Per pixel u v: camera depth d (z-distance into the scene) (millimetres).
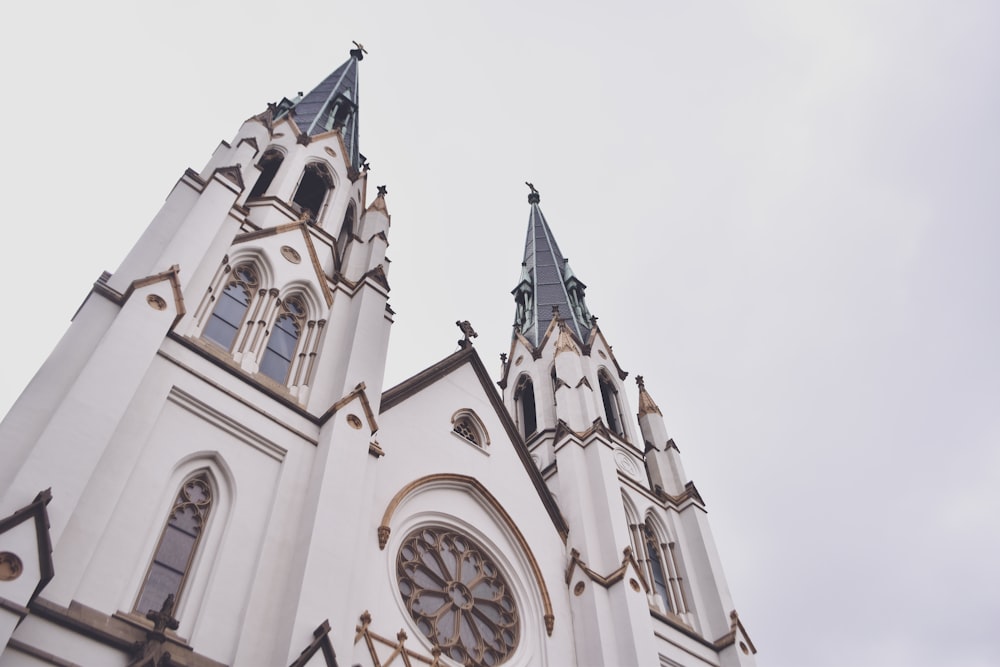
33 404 16906
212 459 20609
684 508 38406
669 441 42750
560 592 28188
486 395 33438
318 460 22375
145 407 19438
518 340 48781
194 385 21234
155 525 18266
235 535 19328
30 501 14930
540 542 29312
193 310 23297
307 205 35969
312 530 19734
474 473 29219
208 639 17000
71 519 16125
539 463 37438
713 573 35062
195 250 23453
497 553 27594
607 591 28312
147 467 18719
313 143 37875
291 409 23516
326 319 28234
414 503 26312
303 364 26156
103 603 15852
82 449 16328
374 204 37750
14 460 15672
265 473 21375
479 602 25812
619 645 26422
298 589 18266
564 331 44844
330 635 17875
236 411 21859
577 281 55375
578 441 35188
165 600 17078
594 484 33062
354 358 26391
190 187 25703
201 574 18328
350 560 19922
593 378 43906
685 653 30891
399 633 21609
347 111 46500
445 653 23031
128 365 18641
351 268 32594
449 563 26125
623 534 30672
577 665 26172
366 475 23297
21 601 13547
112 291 20562
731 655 31797
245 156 30328
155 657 15211
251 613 17828
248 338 25141
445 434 29719
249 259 27922
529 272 57312
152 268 21969
